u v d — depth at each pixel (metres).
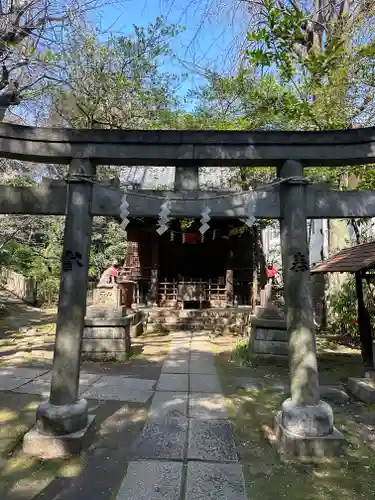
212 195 3.94
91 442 3.72
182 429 4.07
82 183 3.86
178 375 6.31
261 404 4.90
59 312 3.73
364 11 7.38
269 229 16.17
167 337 10.13
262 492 2.93
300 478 3.13
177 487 2.95
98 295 8.23
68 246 3.79
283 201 3.95
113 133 3.87
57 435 3.51
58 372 3.66
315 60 6.21
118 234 18.28
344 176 8.73
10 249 16.66
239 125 8.87
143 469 3.21
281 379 6.12
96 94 9.34
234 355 7.87
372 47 6.19
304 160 3.93
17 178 9.99
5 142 3.74
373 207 3.93
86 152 3.89
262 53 5.90
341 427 4.19
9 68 6.62
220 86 9.67
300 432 3.56
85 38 8.10
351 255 6.57
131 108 10.10
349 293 9.75
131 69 9.63
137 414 4.51
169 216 3.95
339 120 7.02
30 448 3.46
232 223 12.32
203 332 10.92
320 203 3.95
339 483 3.07
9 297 17.22
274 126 8.45
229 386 5.70
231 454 3.51
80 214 3.82
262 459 3.45
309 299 3.78
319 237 12.96
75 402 3.71
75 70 8.65
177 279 15.02
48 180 3.99
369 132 3.76
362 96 7.07
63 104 9.10
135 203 3.91
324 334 10.27
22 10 5.88
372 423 4.31
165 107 10.31
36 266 17.69
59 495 2.85
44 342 8.79
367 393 4.95
